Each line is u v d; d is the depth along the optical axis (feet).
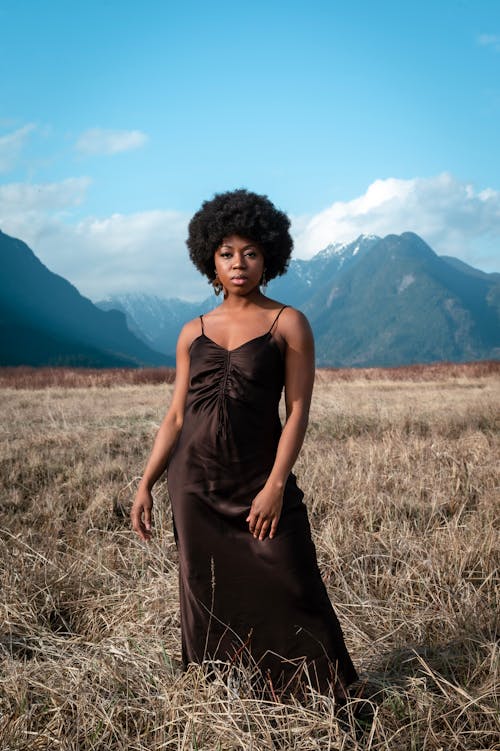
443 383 72.59
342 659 8.29
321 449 25.11
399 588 12.37
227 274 8.63
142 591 12.36
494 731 8.11
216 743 7.84
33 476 22.36
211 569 8.41
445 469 20.98
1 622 11.37
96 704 8.71
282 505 8.37
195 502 8.47
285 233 8.88
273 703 8.22
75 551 14.93
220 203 8.66
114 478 21.95
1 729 8.35
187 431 8.65
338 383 73.77
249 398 8.36
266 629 8.35
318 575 8.41
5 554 14.40
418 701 8.55
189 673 8.80
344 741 7.66
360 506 17.19
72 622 11.83
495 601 11.52
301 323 8.60
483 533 14.64
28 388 77.92
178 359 9.21
